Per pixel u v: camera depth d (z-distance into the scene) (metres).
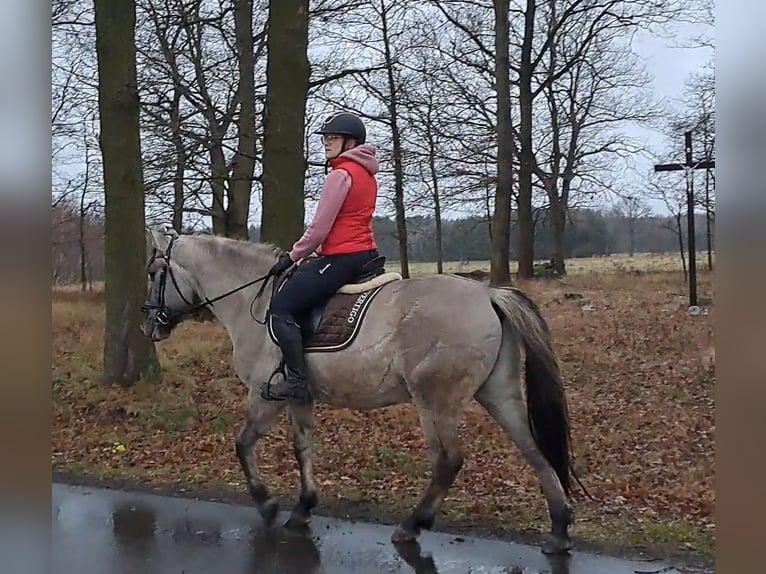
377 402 5.47
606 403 9.41
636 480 6.72
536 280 21.72
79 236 26.75
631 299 16.53
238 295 6.11
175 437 8.73
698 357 10.92
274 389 5.61
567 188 26.42
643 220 38.72
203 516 6.24
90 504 6.61
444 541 5.49
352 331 5.34
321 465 7.54
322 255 5.50
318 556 5.28
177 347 12.57
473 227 27.53
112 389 10.02
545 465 5.26
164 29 12.89
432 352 5.15
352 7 15.62
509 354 5.33
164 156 11.91
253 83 14.98
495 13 18.86
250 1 14.79
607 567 4.93
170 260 6.41
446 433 5.21
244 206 15.53
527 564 5.02
